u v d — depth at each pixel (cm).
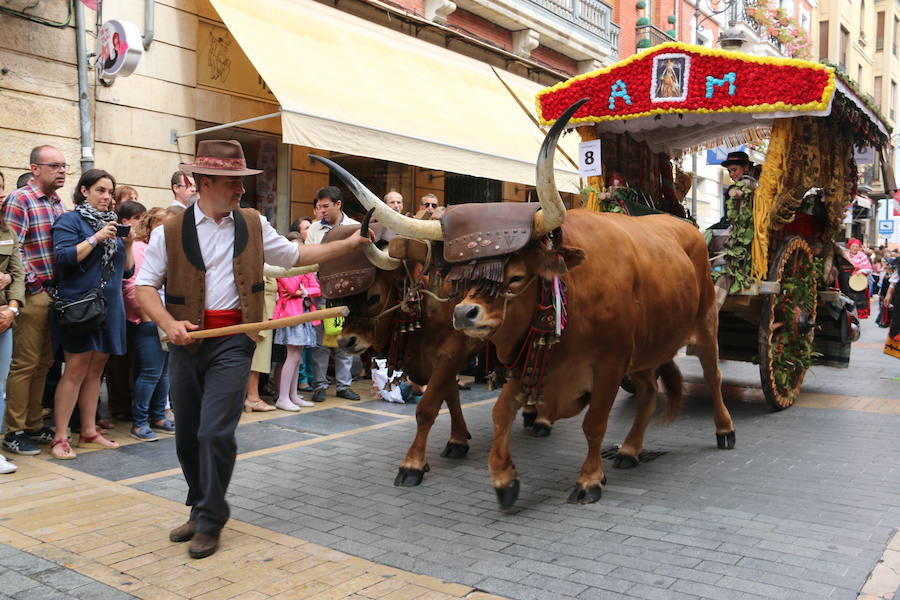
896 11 3788
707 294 583
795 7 2861
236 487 490
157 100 877
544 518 431
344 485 496
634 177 824
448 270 410
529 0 1492
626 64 693
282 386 724
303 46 932
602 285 441
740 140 850
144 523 416
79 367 546
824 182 746
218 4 880
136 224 616
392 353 491
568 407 480
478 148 1013
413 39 1207
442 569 359
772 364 711
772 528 409
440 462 556
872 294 2130
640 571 354
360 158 1181
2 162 743
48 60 774
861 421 683
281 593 331
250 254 382
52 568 356
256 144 1016
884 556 368
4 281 490
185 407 390
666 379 576
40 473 507
